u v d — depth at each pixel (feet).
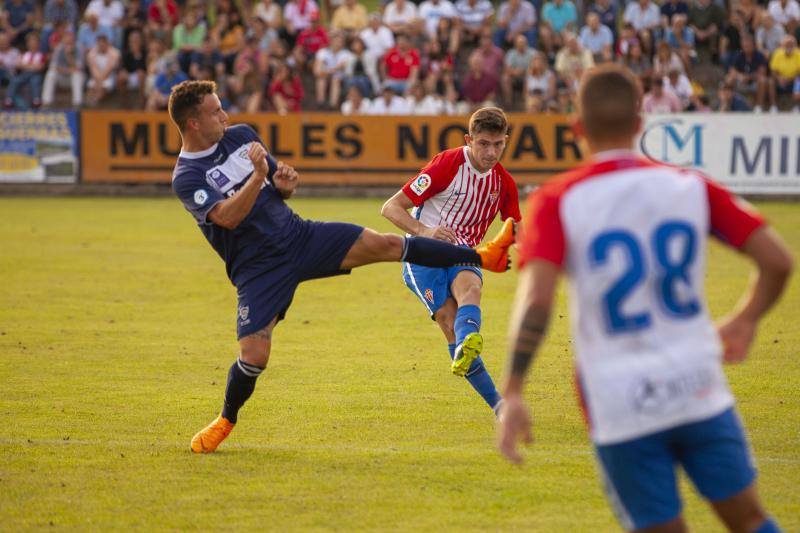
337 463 43.62
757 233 25.07
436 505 38.34
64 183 172.86
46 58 191.72
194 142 43.93
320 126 166.09
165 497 39.34
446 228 48.65
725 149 156.87
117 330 73.46
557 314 79.46
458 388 57.16
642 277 24.45
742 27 184.65
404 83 177.06
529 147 161.79
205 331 73.26
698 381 24.75
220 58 182.80
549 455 44.60
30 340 69.77
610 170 25.00
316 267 44.42
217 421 45.24
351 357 65.10
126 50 190.80
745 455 25.25
